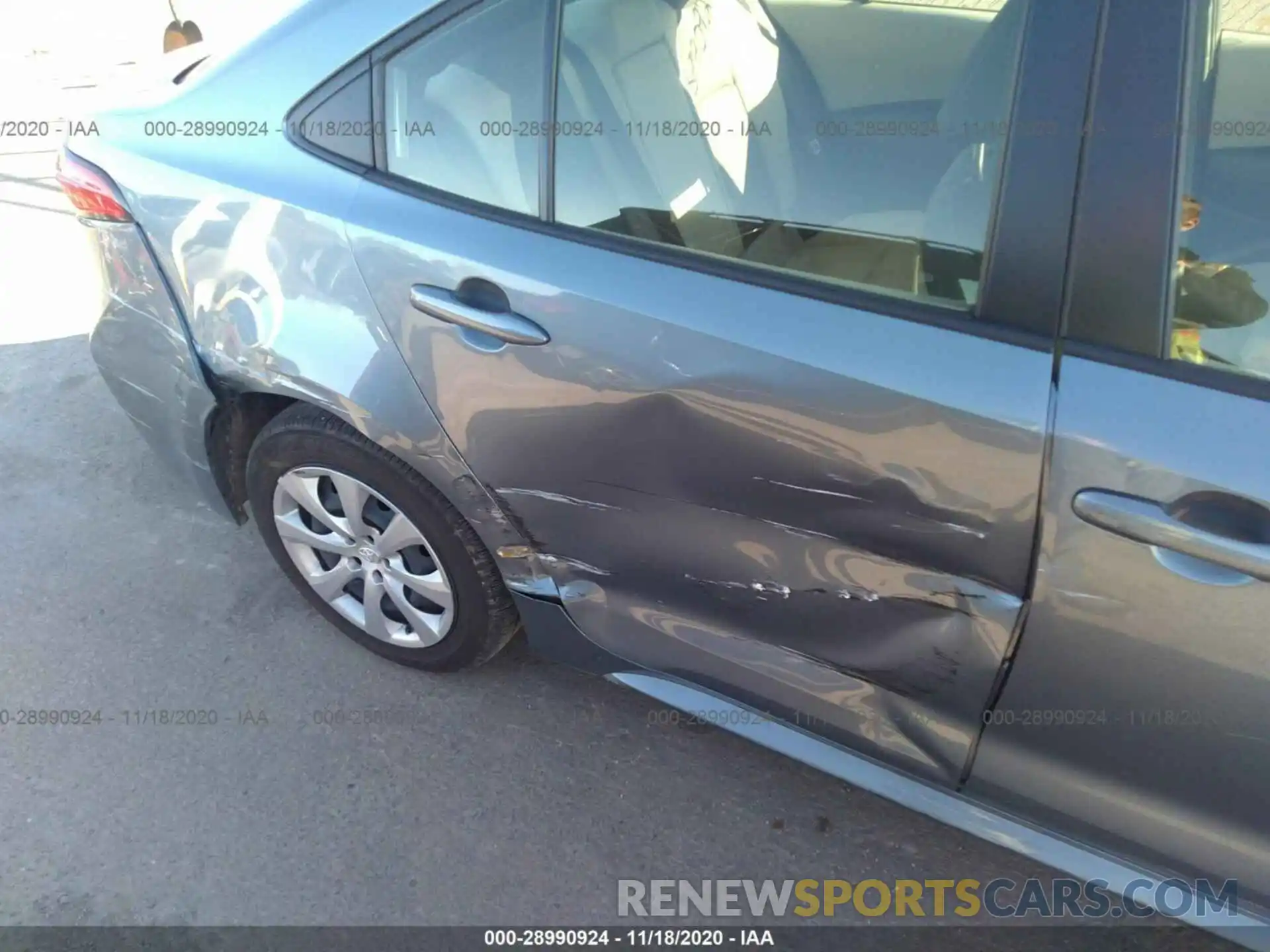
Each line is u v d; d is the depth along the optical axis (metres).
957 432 1.34
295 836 1.95
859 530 1.48
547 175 1.62
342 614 2.27
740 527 1.61
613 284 1.54
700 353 1.48
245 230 1.84
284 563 2.30
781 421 1.45
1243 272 1.28
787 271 1.49
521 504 1.79
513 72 1.62
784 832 1.96
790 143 1.58
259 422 2.15
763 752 2.11
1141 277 1.25
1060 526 1.31
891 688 1.63
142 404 2.20
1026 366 1.31
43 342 3.47
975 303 1.36
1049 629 1.38
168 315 1.99
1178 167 1.23
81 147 2.08
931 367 1.35
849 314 1.42
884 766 1.74
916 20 1.56
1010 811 1.64
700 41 1.71
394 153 1.74
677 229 1.58
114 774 2.06
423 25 1.69
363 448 1.91
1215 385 1.24
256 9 2.34
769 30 1.73
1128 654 1.34
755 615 1.71
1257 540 1.21
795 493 1.51
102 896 1.86
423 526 1.95
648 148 1.65
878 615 1.56
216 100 1.91
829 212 1.51
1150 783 1.45
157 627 2.40
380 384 1.77
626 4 1.68
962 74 1.48
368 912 1.83
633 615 1.86
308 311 1.80
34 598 2.48
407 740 2.13
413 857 1.92
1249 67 1.32
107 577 2.54
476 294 1.64
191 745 2.12
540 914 1.83
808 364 1.41
